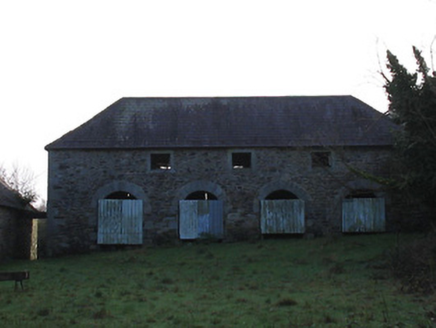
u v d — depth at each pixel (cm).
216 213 2011
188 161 2030
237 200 2014
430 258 1245
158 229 1991
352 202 2020
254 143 2038
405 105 1348
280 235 2053
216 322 805
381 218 2012
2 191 2014
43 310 891
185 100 2281
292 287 1166
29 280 1329
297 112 2223
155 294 1086
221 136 2073
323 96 2317
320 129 2111
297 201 2019
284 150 2047
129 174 2016
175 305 955
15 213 2077
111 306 948
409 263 1293
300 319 813
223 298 1028
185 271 1467
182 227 1995
